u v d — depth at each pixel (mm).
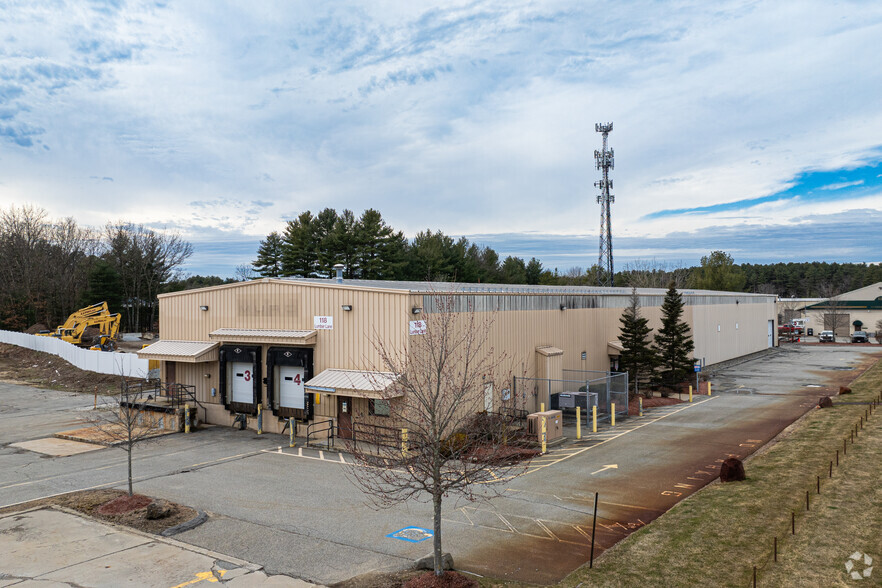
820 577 10195
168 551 12578
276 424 25219
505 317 26156
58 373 43938
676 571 10906
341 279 26094
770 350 60938
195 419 26031
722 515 13617
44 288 74438
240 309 26516
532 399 27781
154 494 16812
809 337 77250
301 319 24406
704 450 21031
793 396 32500
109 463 20438
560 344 30688
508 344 26266
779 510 13531
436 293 22297
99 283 71500
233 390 26859
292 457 21062
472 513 14961
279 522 14438
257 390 25734
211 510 15375
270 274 77312
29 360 50094
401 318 21344
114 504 15430
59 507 15453
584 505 15445
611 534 13391
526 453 20609
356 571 11531
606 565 11391
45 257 75188
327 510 15320
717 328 49406
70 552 12523
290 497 16406
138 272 79062
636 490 16641
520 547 12703
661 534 12812
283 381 25156
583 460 20000
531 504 15578
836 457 17047
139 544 12969
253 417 26031
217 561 12070
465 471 11766
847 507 13148
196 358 26203
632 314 34531
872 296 76000
